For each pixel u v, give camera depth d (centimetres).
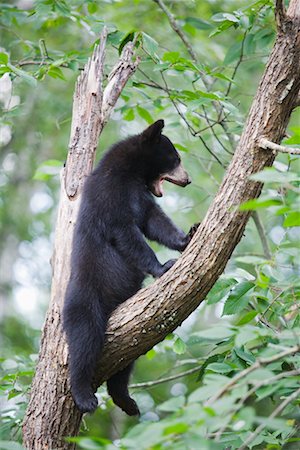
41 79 1262
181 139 1628
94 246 971
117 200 998
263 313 898
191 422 546
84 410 891
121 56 1088
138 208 1022
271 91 831
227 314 877
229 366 820
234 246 830
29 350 2381
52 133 2448
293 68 829
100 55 1077
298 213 614
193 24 1486
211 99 1099
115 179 1020
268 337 777
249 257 877
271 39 1323
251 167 820
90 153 1046
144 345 886
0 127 2284
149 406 1720
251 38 1338
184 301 842
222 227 820
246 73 2062
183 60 1119
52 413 925
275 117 828
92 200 993
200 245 830
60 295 979
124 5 1834
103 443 553
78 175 1033
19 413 1071
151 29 1850
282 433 846
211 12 1736
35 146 2461
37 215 2534
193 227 969
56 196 2572
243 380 615
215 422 542
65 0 1395
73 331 918
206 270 828
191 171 2070
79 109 1059
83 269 958
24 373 1059
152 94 1548
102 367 916
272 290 947
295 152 779
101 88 1063
